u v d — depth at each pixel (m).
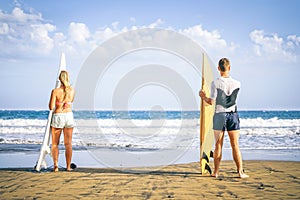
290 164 7.20
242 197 4.41
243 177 5.75
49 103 6.52
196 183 5.33
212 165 7.19
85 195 4.54
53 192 4.71
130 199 4.31
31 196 4.48
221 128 5.61
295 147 11.47
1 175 6.07
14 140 12.92
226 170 6.52
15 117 37.47
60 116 6.49
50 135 6.71
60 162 8.07
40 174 6.19
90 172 6.42
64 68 6.85
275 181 5.46
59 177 5.88
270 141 13.56
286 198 4.35
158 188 4.97
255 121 24.98
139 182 5.43
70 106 6.66
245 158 8.80
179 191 4.76
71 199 4.32
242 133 16.84
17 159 8.55
